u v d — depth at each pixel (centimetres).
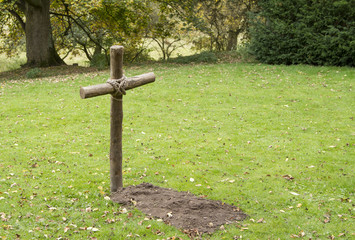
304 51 2033
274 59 2128
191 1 2400
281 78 1814
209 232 605
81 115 1340
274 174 867
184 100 1524
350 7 1917
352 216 672
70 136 1135
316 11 2000
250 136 1141
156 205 681
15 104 1474
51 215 652
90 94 636
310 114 1347
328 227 635
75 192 750
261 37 2145
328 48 1972
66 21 2894
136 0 2286
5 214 645
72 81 1848
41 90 1702
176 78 1850
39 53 2544
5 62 3152
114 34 2647
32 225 616
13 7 2486
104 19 2541
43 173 852
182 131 1188
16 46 3203
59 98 1559
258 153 1005
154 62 2462
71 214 659
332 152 1007
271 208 703
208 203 686
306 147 1046
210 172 876
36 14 2488
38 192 745
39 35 2520
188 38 2723
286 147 1048
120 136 721
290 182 823
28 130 1192
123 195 719
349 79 1741
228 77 1858
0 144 1054
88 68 2422
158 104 1478
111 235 595
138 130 1194
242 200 731
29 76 2152
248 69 2012
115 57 660
